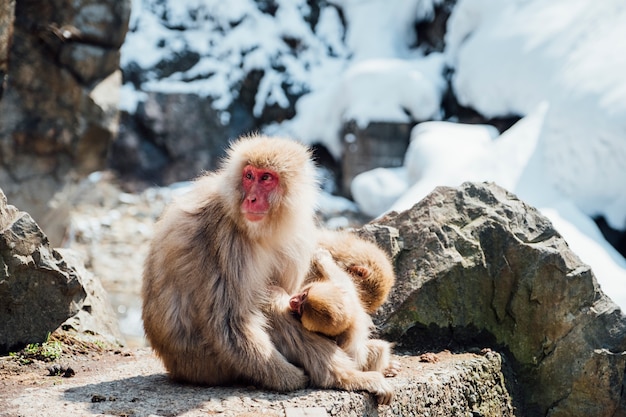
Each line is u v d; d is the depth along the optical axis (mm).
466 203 7871
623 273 12406
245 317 5617
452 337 7586
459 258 7566
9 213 6762
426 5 23922
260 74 23953
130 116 22578
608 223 14906
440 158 15758
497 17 19891
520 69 18141
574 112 15555
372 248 6672
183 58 23734
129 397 5574
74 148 16453
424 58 23719
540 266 7469
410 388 6164
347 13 25219
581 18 18047
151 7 24562
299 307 5668
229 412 5176
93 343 7605
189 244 5742
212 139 23047
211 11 24609
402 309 7465
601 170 14938
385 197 19281
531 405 7508
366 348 6133
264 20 24750
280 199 5715
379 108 21359
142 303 6086
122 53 23266
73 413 5152
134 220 20609
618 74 15750
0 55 11047
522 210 7855
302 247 5973
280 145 5895
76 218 20266
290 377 5629
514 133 16141
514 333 7586
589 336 7324
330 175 22578
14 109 15641
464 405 6777
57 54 15617
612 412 7230
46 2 15258
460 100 20062
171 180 22703
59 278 7031
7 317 6875
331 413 5312
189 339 5734
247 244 5699
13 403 5430
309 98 23656
